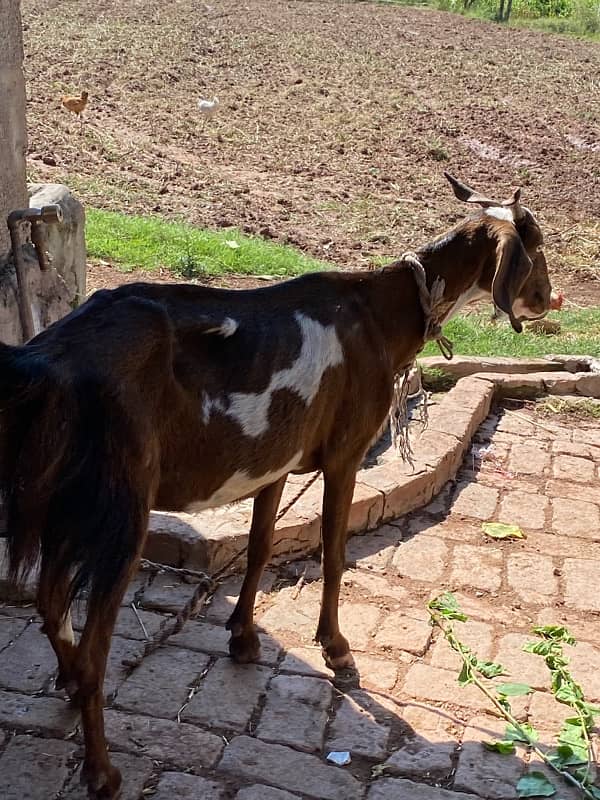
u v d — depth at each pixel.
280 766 1.99
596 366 4.23
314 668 2.29
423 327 2.25
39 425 1.67
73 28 11.66
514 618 2.59
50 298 2.93
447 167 8.28
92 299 1.82
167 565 2.61
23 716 2.06
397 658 2.37
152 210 6.31
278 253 5.52
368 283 2.19
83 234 3.22
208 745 2.03
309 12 14.51
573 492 3.33
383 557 2.83
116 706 2.11
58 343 1.71
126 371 1.71
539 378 4.07
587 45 13.91
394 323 2.21
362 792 1.94
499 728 2.15
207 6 14.06
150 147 7.89
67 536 1.68
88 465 1.68
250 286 4.98
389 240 6.38
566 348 4.56
